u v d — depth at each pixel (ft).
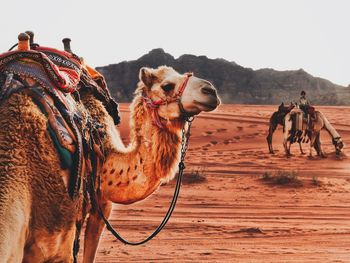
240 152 131.64
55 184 19.85
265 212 60.39
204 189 73.67
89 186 22.30
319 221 55.52
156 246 42.73
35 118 19.88
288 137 122.11
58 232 20.03
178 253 40.70
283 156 122.31
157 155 24.43
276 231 49.14
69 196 20.36
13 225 17.90
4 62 21.06
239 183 78.33
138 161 24.31
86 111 23.49
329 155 123.75
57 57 24.11
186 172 84.28
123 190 24.26
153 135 24.48
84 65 25.59
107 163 24.20
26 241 19.13
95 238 24.79
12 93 20.12
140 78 24.79
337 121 220.43
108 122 25.16
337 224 53.98
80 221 21.54
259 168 101.50
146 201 64.28
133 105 24.99
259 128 182.91
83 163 21.66
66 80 21.93
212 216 57.11
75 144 20.90
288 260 39.32
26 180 19.07
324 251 42.19
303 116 121.19
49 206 19.66
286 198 69.26
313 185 77.77
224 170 95.96
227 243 44.32
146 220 53.16
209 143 152.87
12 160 18.97
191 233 47.65
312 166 107.76
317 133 122.11
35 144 19.66
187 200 66.39
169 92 24.47
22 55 21.18
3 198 18.20
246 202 66.33
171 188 73.56
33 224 19.34
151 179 24.47
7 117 19.63
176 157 24.73
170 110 24.43
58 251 20.30
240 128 181.27
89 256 24.85
